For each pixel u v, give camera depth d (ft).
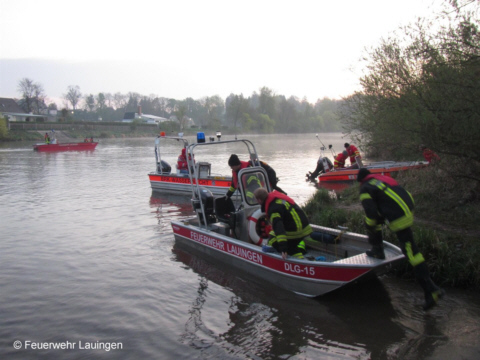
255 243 20.02
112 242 24.94
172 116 347.56
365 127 31.76
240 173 20.80
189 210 33.91
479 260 16.56
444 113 17.95
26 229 28.04
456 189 23.72
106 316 15.49
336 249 19.17
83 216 31.83
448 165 23.58
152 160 80.38
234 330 14.23
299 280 16.65
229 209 22.79
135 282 18.71
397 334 13.51
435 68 18.78
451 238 18.71
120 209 34.45
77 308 16.17
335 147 117.19
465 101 17.62
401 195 14.47
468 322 13.98
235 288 17.87
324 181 46.93
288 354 12.64
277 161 73.10
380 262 15.12
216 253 21.18
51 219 30.89
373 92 29.78
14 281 18.94
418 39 20.94
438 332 13.47
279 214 16.80
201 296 17.11
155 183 43.50
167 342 13.57
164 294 17.35
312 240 20.04
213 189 39.22
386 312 15.08
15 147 125.80
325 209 26.71
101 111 398.21
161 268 20.45
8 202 37.65
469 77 17.57
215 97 349.00
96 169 64.49
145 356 12.82
